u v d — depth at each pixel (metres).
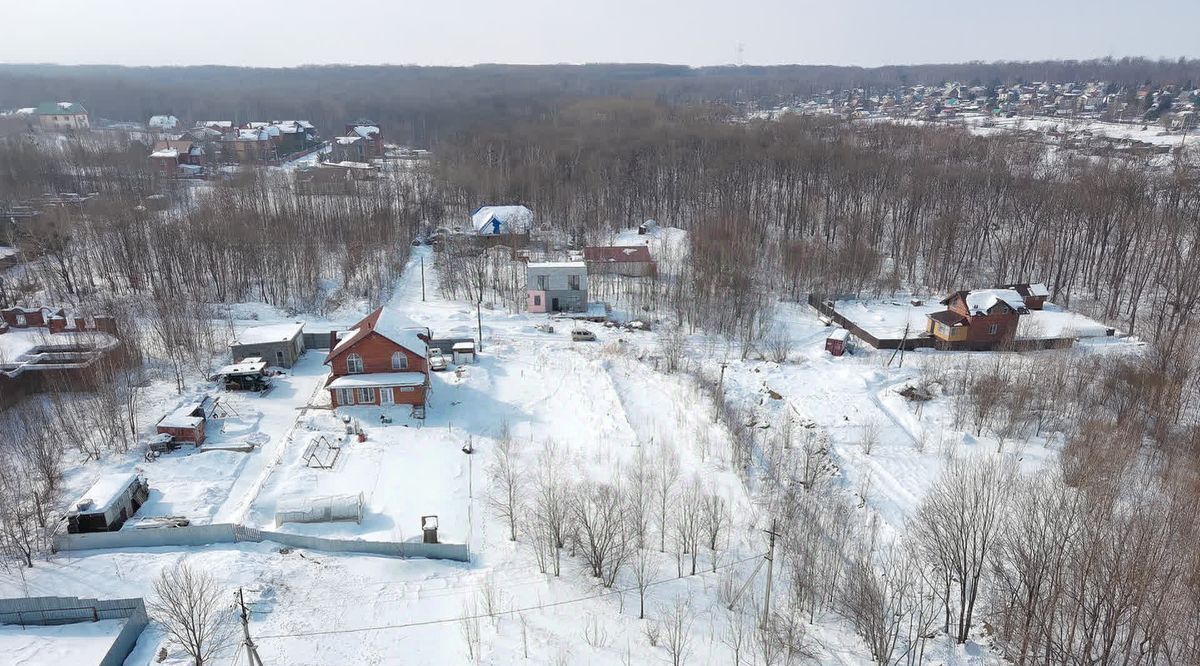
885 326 77.00
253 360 62.53
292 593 36.12
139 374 61.25
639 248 96.56
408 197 126.88
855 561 38.22
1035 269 96.88
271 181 142.00
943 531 37.66
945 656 33.19
